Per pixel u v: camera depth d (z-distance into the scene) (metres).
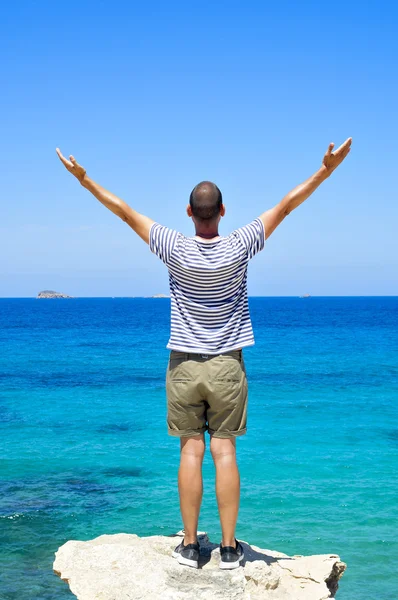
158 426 17.34
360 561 8.05
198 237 4.27
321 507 10.06
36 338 58.53
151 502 10.45
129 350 45.12
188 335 4.12
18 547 8.51
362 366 33.44
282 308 176.62
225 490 4.18
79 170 4.37
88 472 12.39
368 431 16.41
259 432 16.22
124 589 4.14
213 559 4.46
